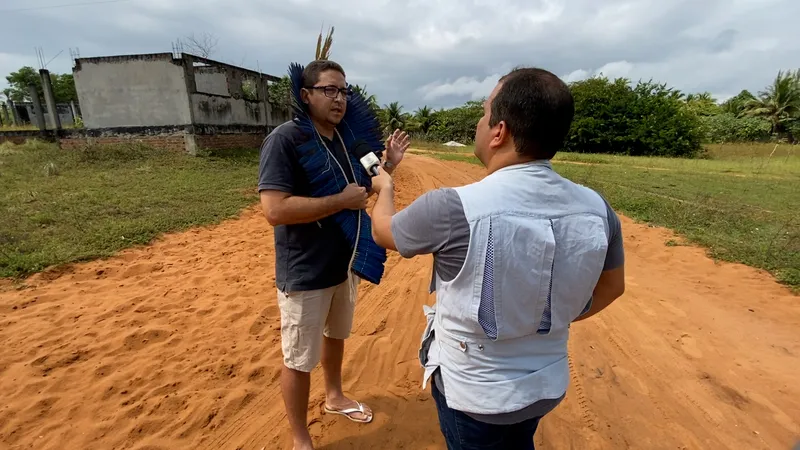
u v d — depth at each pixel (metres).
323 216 2.08
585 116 33.34
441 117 53.81
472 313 1.22
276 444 2.69
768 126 43.03
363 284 5.21
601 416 2.94
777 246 6.40
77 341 3.83
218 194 9.73
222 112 16.89
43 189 9.47
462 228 1.19
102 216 7.50
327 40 2.39
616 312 4.46
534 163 1.25
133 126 15.43
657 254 6.41
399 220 1.30
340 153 2.30
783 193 11.74
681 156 30.69
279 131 2.10
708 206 9.41
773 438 2.74
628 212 9.09
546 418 2.91
